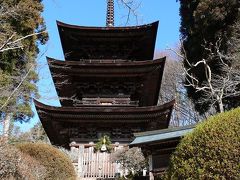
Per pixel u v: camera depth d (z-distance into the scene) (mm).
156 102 26203
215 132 7133
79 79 23562
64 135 23391
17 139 20438
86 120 22109
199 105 26219
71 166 14617
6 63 19781
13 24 20297
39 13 22641
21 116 21547
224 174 6723
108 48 25109
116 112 21375
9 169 10008
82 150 20625
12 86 17266
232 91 22641
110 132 22609
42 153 13719
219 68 23594
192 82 24750
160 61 21828
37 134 28797
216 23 23031
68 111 21328
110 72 22828
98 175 18891
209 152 7020
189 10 25922
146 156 13320
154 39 24609
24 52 20469
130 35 24109
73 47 25156
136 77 23453
